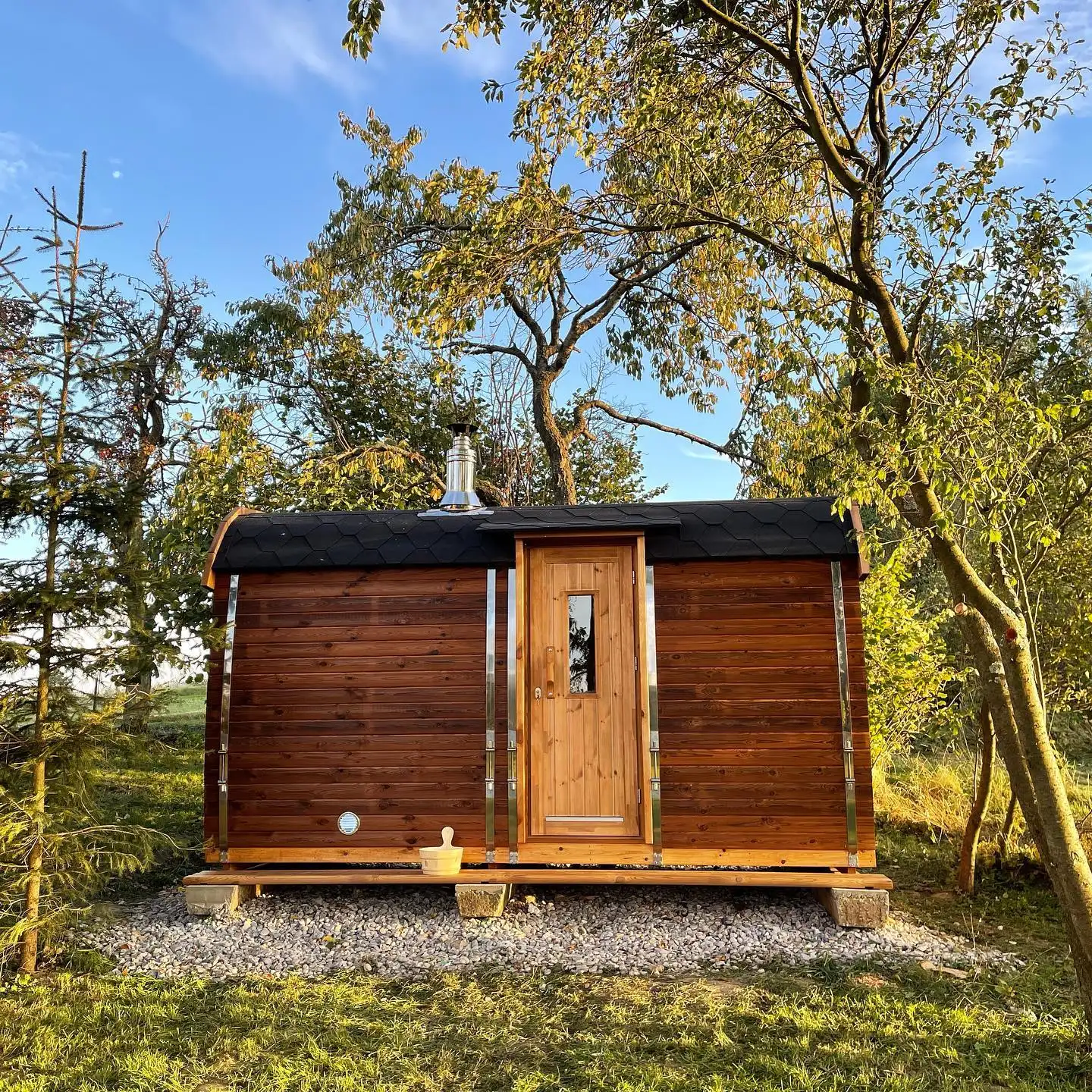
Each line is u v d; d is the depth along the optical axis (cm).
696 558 652
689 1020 441
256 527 705
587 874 625
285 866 694
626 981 498
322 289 1788
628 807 662
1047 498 629
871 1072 379
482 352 1778
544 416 1662
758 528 660
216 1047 413
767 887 694
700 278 1374
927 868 752
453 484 767
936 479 425
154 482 731
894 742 924
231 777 669
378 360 1923
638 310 1611
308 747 669
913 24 628
